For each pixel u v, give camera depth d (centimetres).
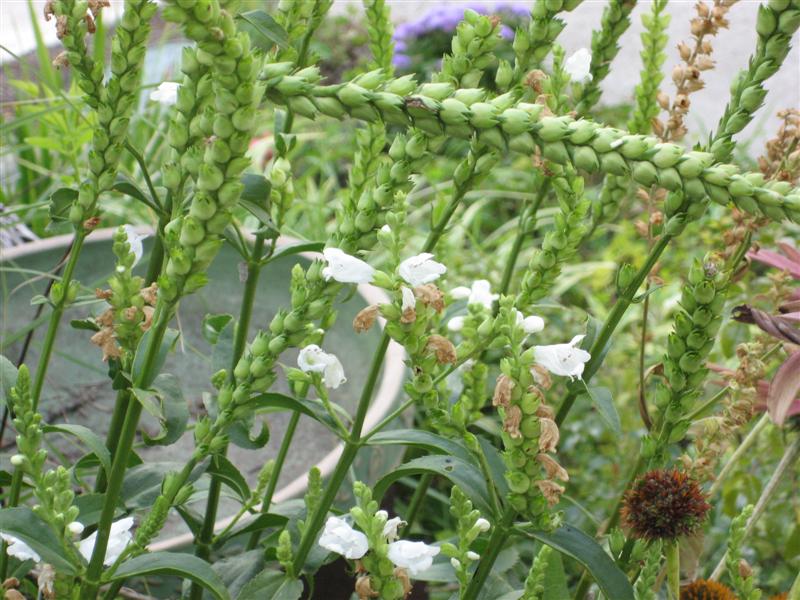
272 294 161
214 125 67
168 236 71
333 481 81
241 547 107
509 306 75
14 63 247
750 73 79
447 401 86
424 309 76
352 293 80
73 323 88
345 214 82
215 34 65
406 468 80
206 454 78
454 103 69
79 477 94
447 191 231
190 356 163
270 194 85
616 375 179
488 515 80
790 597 86
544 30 82
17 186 200
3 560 87
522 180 270
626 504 83
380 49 93
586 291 219
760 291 134
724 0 92
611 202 94
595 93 97
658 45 97
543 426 74
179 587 108
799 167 87
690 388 83
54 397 150
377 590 76
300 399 81
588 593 94
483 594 90
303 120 257
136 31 81
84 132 152
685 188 69
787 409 80
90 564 76
